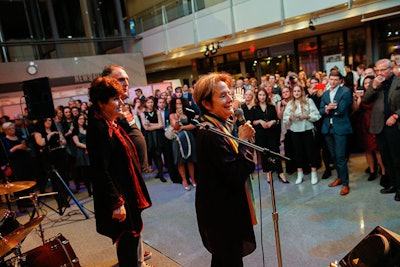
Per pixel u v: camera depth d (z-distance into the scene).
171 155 4.94
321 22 8.15
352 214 3.08
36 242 3.48
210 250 1.72
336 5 7.53
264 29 9.34
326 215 3.14
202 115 1.78
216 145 1.59
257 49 12.32
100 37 11.74
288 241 2.77
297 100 4.04
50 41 10.48
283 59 11.62
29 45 10.09
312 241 2.71
